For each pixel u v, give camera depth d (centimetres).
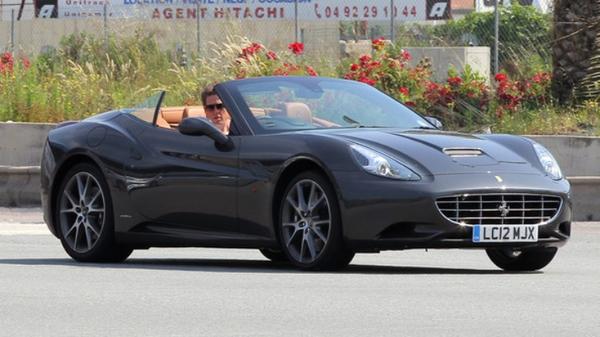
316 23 8150
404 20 8462
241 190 2294
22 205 4197
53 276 2105
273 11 8844
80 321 1534
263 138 2297
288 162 2223
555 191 2208
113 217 2492
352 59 5138
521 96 4641
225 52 5066
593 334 1423
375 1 8562
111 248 2505
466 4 10619
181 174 2384
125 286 1925
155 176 2422
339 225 2159
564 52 4600
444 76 5700
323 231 2197
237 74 4925
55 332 1445
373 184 2134
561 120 4391
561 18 4606
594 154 3897
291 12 8806
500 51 5359
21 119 4828
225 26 5928
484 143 2270
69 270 2239
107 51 5756
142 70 5444
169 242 2408
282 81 2464
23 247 2947
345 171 2159
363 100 2473
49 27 8631
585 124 4353
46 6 9638
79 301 1728
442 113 4600
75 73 5150
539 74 4681
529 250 2309
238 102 2391
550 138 3944
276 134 2297
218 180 2327
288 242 2233
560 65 4612
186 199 2381
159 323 1516
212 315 1584
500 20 6056
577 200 3734
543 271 2339
